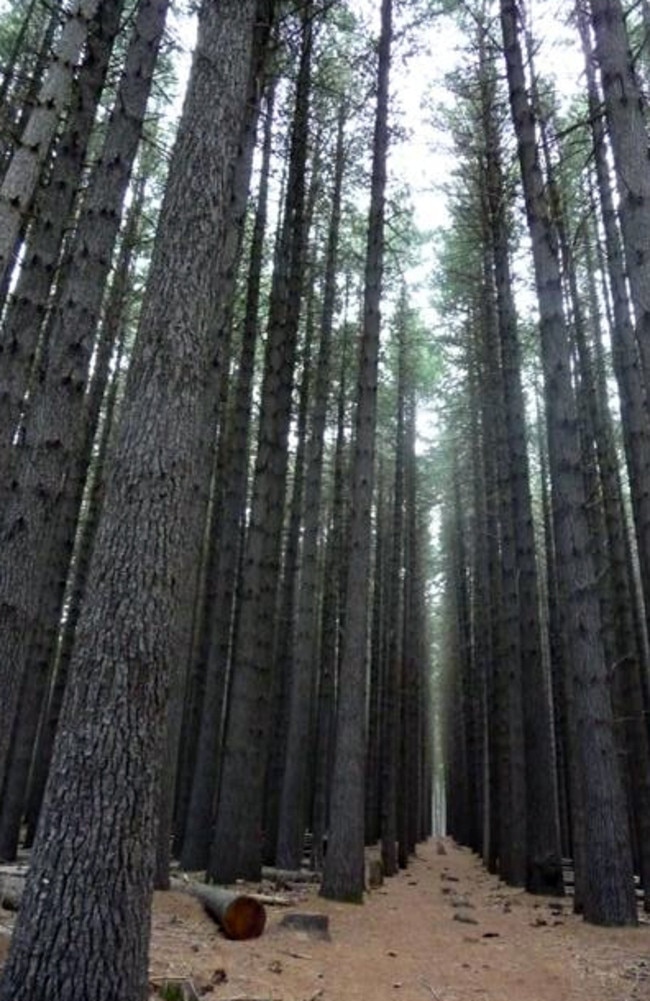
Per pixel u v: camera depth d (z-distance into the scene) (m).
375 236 10.58
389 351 19.97
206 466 8.70
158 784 3.62
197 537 8.38
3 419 5.98
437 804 63.88
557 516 8.98
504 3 10.05
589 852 8.05
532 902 10.38
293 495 16.17
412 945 6.86
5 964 3.26
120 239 13.73
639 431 9.84
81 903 3.25
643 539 9.53
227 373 14.00
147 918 3.43
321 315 16.02
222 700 11.37
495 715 16.83
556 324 9.19
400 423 18.92
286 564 16.08
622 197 5.32
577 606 8.59
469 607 26.17
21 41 10.40
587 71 10.70
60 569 11.27
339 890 8.79
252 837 9.83
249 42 5.08
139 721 3.57
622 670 11.09
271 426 10.44
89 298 6.30
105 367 12.78
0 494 5.93
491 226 13.05
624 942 6.96
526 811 13.38
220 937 6.08
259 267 11.86
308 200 14.33
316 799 14.90
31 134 5.60
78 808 3.39
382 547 23.11
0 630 5.39
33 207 7.09
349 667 9.36
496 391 14.66
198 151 4.62
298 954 5.84
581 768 8.33
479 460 20.42
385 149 10.95
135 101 6.92
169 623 3.81
